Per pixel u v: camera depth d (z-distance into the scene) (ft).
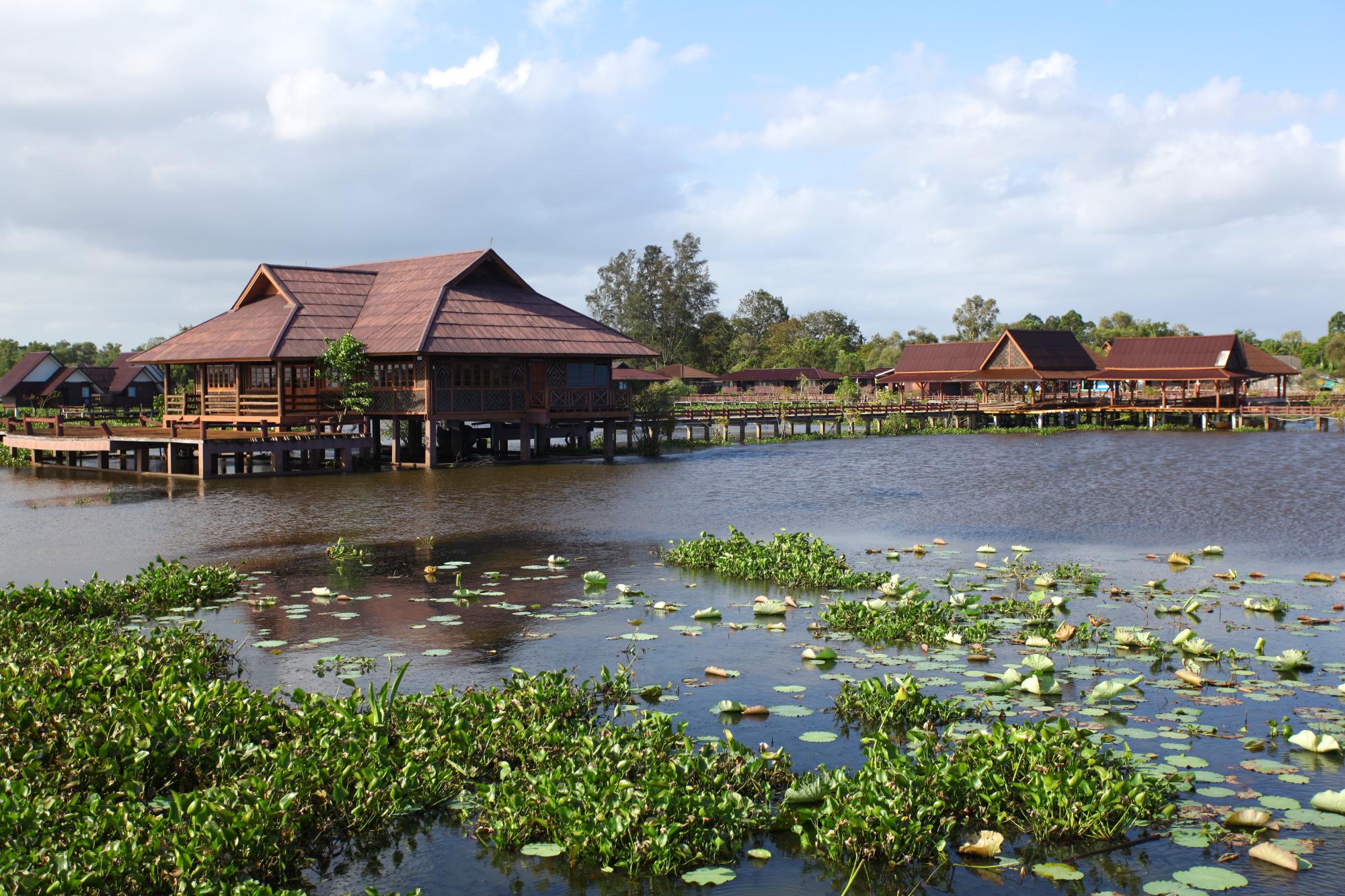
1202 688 39.34
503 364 134.31
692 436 190.90
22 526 80.79
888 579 60.03
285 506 91.91
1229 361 243.19
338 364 125.59
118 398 287.69
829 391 361.71
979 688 39.45
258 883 24.57
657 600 55.36
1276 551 69.82
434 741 32.30
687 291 367.66
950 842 27.84
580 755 31.22
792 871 26.45
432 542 73.87
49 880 23.80
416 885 25.99
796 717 36.40
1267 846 26.20
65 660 38.83
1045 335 268.62
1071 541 74.54
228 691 34.60
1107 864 26.32
